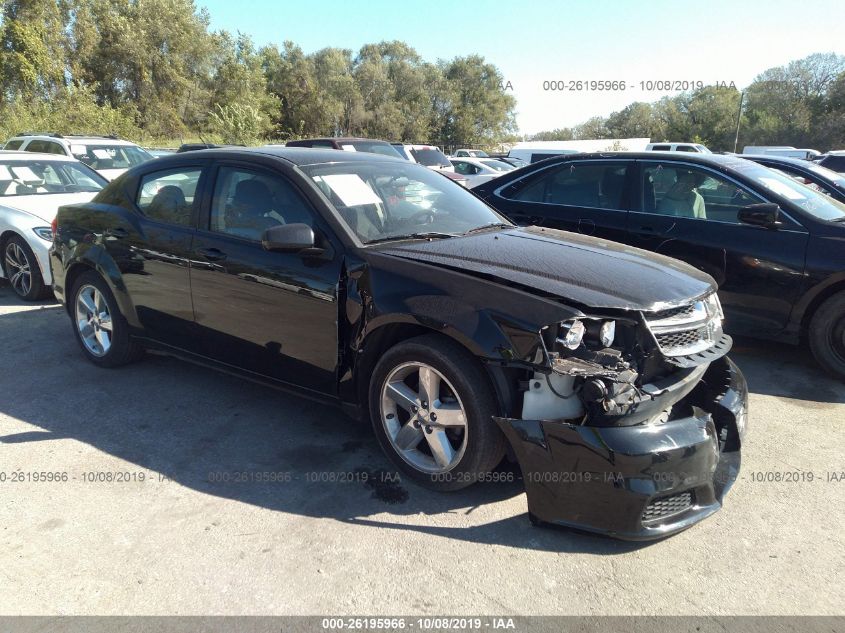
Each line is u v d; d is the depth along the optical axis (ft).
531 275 9.44
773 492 10.27
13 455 11.13
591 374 8.22
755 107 209.26
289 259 11.04
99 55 151.94
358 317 10.20
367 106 207.00
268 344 11.57
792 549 8.79
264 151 12.66
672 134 204.64
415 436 10.02
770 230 15.48
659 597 7.79
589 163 18.69
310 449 11.47
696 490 8.55
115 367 15.25
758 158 27.91
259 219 11.75
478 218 13.00
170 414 12.85
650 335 8.72
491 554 8.57
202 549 8.63
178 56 157.69
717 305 10.39
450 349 9.23
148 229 13.39
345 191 11.64
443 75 223.92
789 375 15.57
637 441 8.05
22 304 21.58
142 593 7.78
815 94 202.39
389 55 219.20
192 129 162.50
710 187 16.71
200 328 12.70
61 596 7.72
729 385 10.53
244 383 14.53
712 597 7.80
